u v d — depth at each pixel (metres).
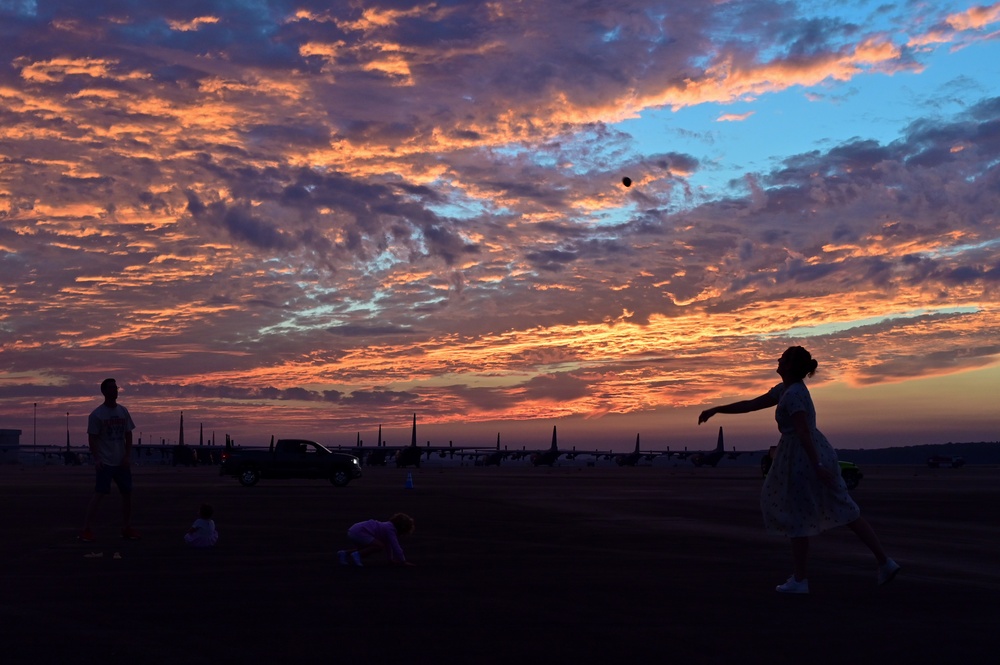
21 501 23.67
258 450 38.44
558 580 9.51
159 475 54.38
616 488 35.31
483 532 15.27
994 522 18.64
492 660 5.82
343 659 5.83
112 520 17.44
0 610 7.60
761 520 18.36
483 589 8.84
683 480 48.34
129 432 13.77
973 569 10.83
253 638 6.47
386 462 125.50
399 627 6.89
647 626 6.95
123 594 8.47
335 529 15.67
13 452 153.50
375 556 11.73
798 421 8.60
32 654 5.95
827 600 8.25
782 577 9.84
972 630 6.84
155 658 5.85
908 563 11.41
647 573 10.09
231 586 9.00
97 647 6.16
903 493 32.66
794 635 6.63
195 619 7.20
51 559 11.23
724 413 9.09
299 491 31.05
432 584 9.18
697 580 9.55
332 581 9.38
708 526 16.75
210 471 71.12
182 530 15.36
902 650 6.14
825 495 8.61
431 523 17.12
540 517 18.83
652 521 17.89
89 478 47.59
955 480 53.53
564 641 6.39
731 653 6.03
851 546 13.40
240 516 18.72
